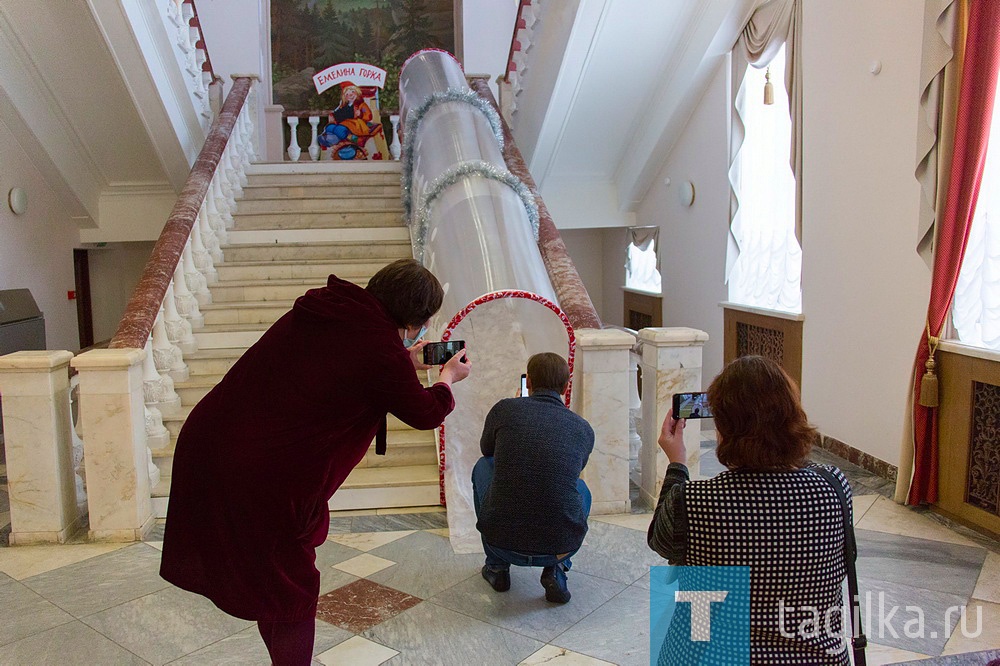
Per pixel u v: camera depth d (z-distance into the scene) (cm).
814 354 544
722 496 150
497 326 411
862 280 485
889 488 452
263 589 215
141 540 392
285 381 214
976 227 392
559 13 680
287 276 643
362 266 650
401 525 408
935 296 396
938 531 386
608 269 1052
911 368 437
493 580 327
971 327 395
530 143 812
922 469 414
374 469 457
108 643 287
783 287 597
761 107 614
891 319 457
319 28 1108
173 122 727
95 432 386
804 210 549
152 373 475
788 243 587
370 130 1050
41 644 286
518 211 484
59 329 785
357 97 1048
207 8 1020
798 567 146
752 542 146
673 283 802
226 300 619
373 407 223
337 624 298
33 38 629
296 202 738
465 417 413
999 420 370
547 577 312
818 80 523
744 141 643
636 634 288
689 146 745
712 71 681
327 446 217
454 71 790
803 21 538
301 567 219
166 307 534
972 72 371
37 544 388
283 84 1105
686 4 641
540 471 289
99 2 609
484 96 749
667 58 704
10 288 699
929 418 410
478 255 433
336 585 334
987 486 380
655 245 841
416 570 350
